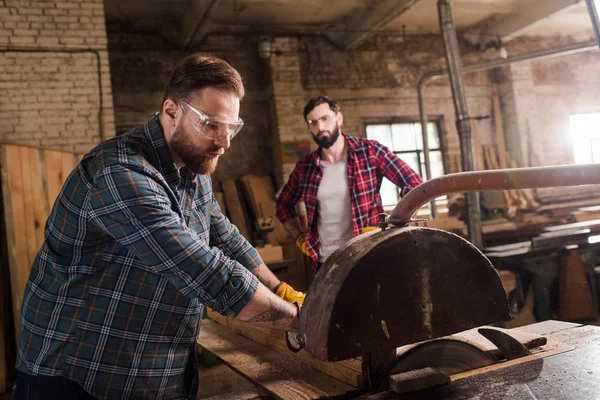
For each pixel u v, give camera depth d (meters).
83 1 5.27
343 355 1.16
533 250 4.60
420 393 1.20
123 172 1.19
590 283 4.70
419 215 7.41
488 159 8.50
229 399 1.42
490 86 8.75
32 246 4.50
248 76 7.52
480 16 8.05
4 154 4.43
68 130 5.14
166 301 1.33
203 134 1.30
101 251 1.29
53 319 1.29
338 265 1.22
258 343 1.90
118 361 1.28
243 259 1.68
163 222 1.18
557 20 8.37
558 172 1.16
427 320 1.24
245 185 7.21
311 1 6.72
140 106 6.96
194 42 7.13
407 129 8.27
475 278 1.31
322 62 7.85
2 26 5.00
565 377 1.19
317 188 2.79
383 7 6.69
